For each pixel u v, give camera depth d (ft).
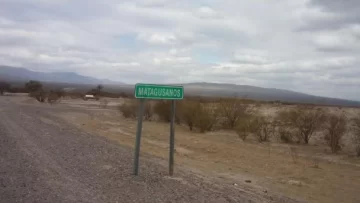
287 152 57.31
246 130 72.64
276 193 30.99
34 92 285.23
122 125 95.61
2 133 57.82
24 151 41.83
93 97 285.43
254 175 39.58
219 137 75.82
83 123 96.68
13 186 26.12
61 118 108.06
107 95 357.41
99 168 34.12
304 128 68.80
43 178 29.04
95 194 25.12
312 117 67.77
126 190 26.61
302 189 33.91
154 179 30.55
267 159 50.55
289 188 33.99
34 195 24.16
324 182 37.09
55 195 24.38
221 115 90.94
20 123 78.02
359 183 37.01
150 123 104.37
